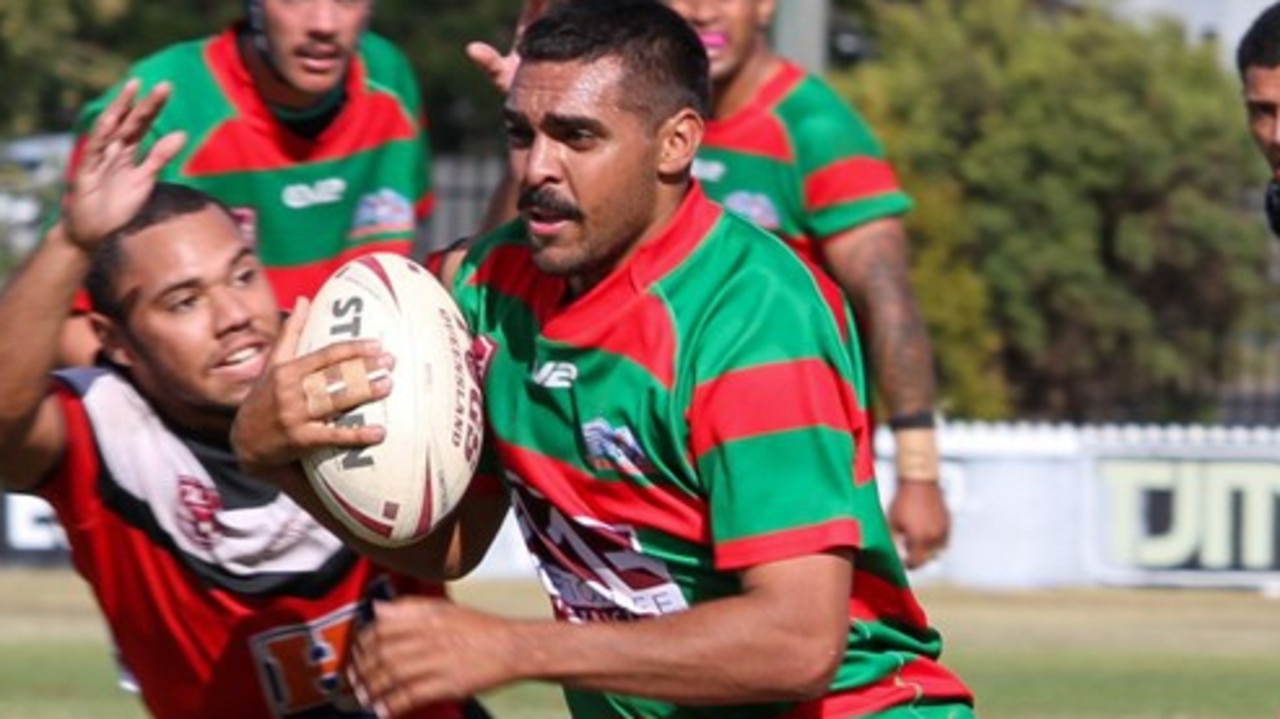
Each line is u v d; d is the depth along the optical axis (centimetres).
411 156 2152
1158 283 6319
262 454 1292
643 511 1282
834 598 1230
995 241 6159
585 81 1238
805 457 1233
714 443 1241
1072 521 4553
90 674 3097
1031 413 6269
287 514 1488
